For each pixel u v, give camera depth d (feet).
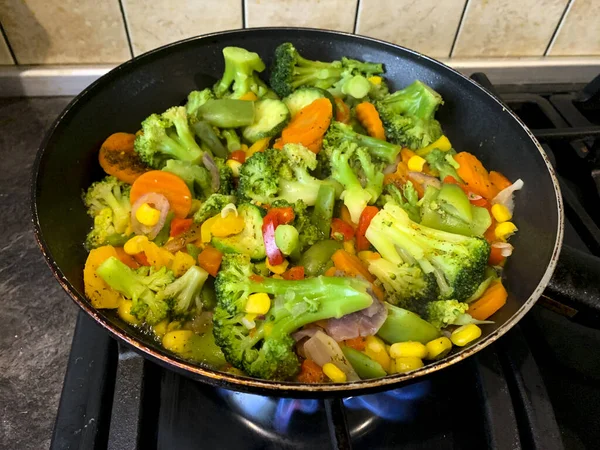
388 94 1.09
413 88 1.03
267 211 0.85
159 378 0.79
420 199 0.94
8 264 0.93
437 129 1.04
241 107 0.97
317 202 0.89
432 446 0.78
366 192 0.90
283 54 1.03
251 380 0.60
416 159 0.98
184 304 0.78
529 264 0.84
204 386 0.80
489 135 1.01
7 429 0.75
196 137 0.98
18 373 0.81
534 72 1.29
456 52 1.25
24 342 0.84
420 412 0.81
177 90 1.03
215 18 1.10
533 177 0.92
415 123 1.02
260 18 1.11
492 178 0.99
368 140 0.99
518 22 1.20
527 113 1.25
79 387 0.74
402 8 1.13
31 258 0.94
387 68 1.09
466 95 1.02
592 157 1.11
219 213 0.87
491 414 0.75
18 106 1.16
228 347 0.71
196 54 1.02
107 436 0.71
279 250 0.80
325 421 0.79
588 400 0.84
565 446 0.79
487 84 1.18
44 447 0.74
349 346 0.74
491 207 0.94
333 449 0.66
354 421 0.80
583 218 1.02
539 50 1.28
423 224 0.88
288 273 0.80
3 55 1.11
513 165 0.96
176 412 0.77
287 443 0.77
